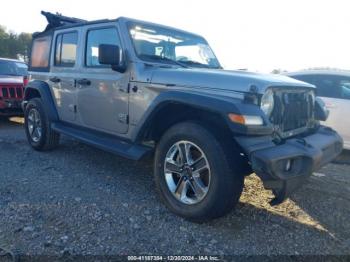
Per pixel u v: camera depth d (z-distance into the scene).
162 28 4.34
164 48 4.20
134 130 3.61
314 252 2.76
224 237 2.91
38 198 3.53
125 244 2.72
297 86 3.37
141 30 4.05
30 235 2.78
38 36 5.69
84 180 4.14
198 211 3.03
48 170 4.49
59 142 5.56
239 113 2.75
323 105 3.99
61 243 2.69
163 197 3.36
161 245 2.74
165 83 3.41
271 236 2.97
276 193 2.92
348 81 6.00
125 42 3.86
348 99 5.96
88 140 4.26
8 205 3.32
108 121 4.12
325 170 5.11
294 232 3.07
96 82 4.20
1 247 2.59
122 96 3.85
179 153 3.23
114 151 3.80
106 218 3.14
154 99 3.37
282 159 2.73
